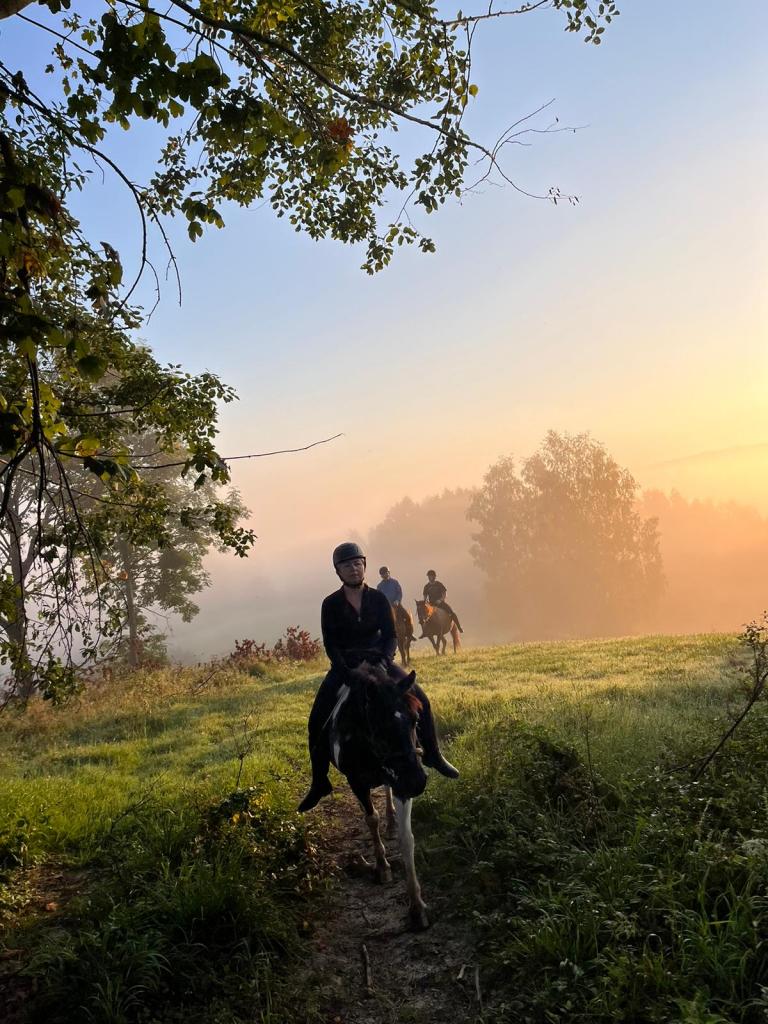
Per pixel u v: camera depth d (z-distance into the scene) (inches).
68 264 234.1
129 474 187.6
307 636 932.0
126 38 149.9
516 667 632.4
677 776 229.3
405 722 185.8
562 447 3277.6
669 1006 134.6
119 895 205.9
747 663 485.4
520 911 181.2
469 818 235.3
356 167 305.3
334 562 228.4
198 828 243.9
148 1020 156.8
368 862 237.6
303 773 335.3
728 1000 132.4
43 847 258.4
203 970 173.0
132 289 180.9
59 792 321.4
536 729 283.3
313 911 206.2
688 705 381.4
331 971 181.2
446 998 165.5
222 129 176.4
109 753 423.2
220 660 899.4
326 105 295.1
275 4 255.4
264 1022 155.9
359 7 287.9
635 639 780.0
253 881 201.0
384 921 201.8
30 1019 159.5
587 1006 138.7
